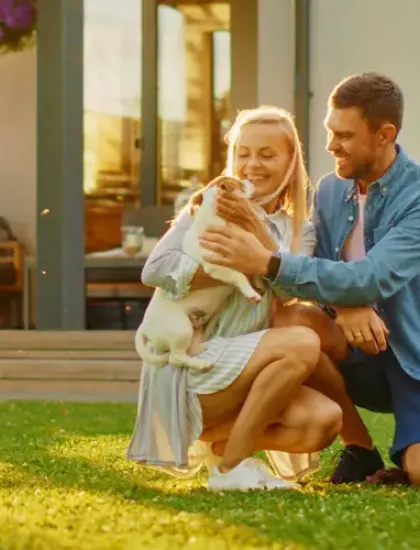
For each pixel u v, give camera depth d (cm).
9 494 507
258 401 511
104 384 1084
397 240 548
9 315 1327
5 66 1354
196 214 516
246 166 536
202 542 395
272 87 1153
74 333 1116
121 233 1379
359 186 580
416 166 569
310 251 571
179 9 1441
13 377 1098
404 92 1150
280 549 391
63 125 1125
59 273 1135
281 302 548
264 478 520
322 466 640
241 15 1368
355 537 411
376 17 1148
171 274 513
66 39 1123
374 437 781
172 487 549
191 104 1445
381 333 538
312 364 513
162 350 524
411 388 562
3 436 783
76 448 717
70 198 1134
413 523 439
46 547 392
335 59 1152
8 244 1332
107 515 443
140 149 1421
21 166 1350
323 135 1150
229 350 516
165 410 522
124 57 1424
